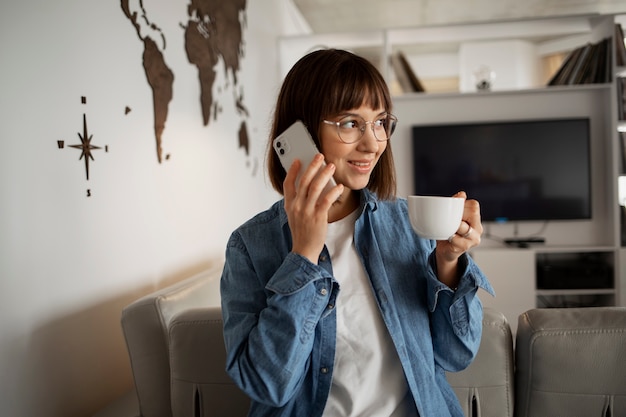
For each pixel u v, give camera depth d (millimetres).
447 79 7113
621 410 908
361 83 733
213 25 2367
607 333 906
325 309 740
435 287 755
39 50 1131
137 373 1128
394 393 760
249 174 3018
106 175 1400
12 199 1042
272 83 3734
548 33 3688
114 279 1433
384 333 779
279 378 677
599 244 3641
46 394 1135
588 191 3602
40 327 1120
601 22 3488
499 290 3455
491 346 954
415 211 664
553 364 915
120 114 1483
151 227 1678
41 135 1133
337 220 860
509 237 3791
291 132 743
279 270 705
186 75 2016
